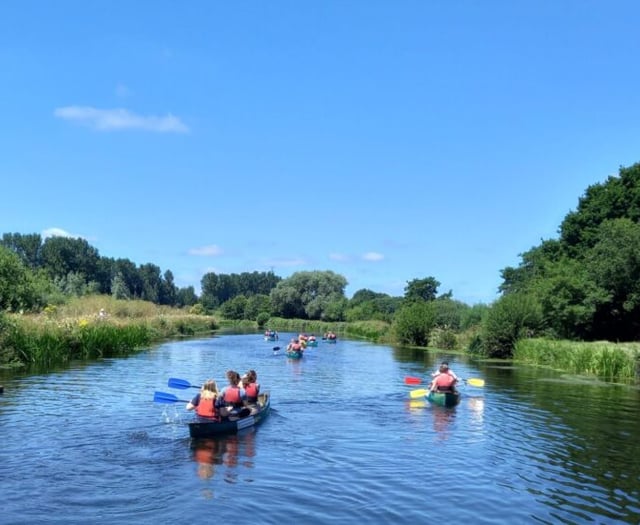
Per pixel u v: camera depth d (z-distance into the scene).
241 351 44.75
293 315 109.94
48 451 13.45
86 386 23.06
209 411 15.37
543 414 19.45
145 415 17.62
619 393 24.70
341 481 11.78
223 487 11.22
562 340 42.12
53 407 18.61
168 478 11.70
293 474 12.13
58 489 10.96
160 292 155.38
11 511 9.87
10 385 22.86
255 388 18.00
